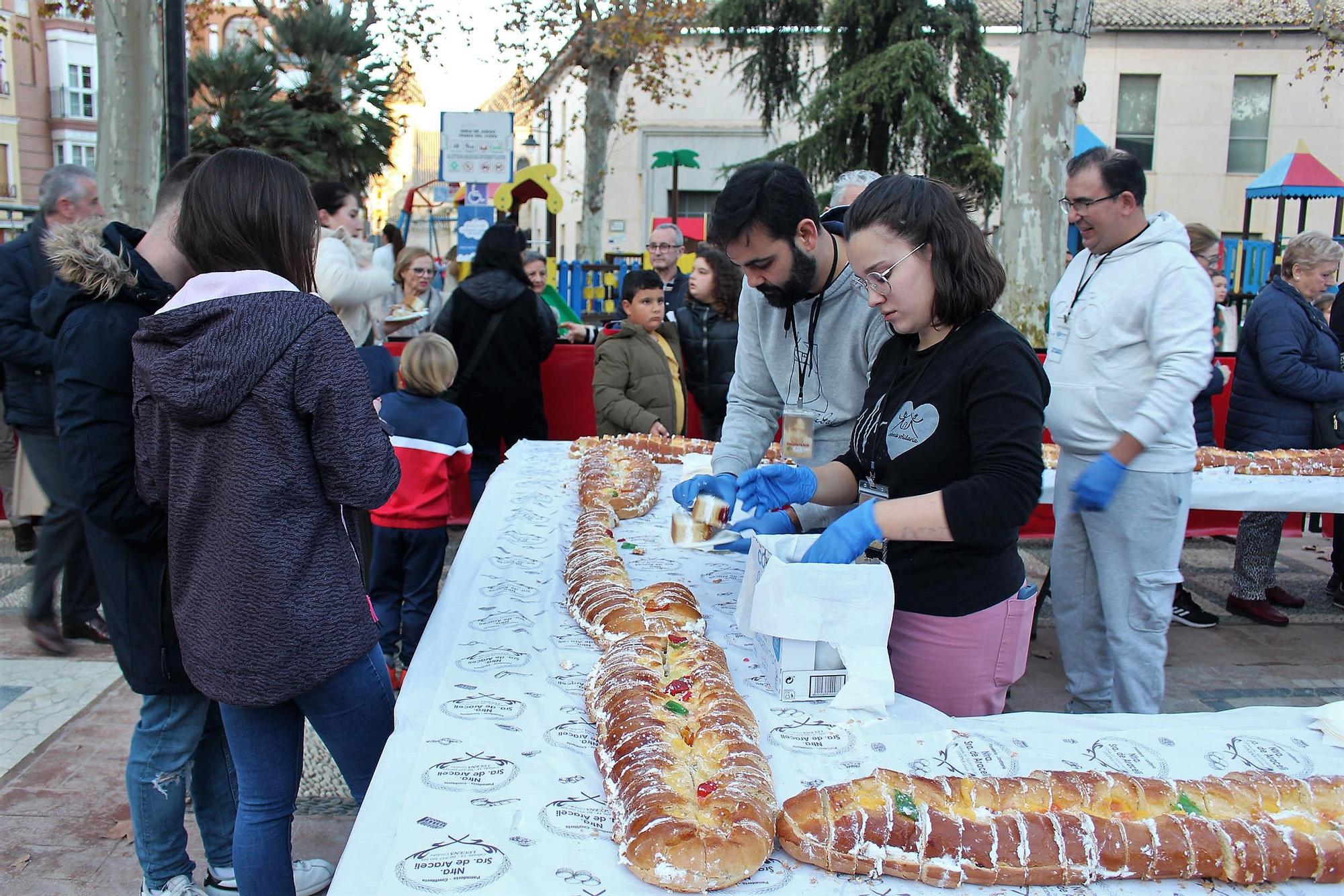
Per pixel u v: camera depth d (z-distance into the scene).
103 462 1.85
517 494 3.45
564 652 1.97
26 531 4.79
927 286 1.73
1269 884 1.27
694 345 4.99
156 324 1.64
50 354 3.79
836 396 2.42
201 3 17.80
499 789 1.43
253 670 1.72
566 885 1.21
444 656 1.96
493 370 5.01
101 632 4.05
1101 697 2.96
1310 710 1.77
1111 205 2.59
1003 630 1.90
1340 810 1.38
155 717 2.13
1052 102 6.50
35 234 3.84
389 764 1.53
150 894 2.23
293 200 1.75
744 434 2.76
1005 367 1.69
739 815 1.27
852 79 14.41
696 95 21.05
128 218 6.14
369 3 14.59
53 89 26.17
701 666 1.74
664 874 1.20
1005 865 1.25
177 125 4.82
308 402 1.68
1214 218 19.41
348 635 1.80
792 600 1.69
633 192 21.67
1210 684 4.02
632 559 2.59
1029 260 6.72
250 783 1.89
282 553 1.70
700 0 16.12
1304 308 4.42
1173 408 2.45
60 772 3.05
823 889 1.24
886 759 1.54
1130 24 18.55
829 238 2.27
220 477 1.67
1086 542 2.85
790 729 1.63
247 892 1.90
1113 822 1.29
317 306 1.73
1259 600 4.82
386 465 1.78
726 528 2.69
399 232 7.09
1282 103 18.84
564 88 23.98
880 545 2.11
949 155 14.34
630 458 3.69
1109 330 2.66
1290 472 3.81
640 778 1.35
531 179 11.38
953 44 14.55
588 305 13.25
